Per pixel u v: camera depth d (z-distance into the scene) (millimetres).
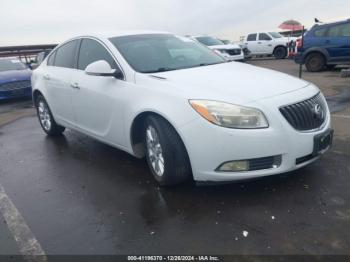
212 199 3416
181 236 2896
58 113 5523
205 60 4547
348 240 2684
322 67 13008
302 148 3203
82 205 3553
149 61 4164
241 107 3107
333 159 4164
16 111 9242
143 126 3869
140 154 4074
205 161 3199
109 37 4570
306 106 3330
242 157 3096
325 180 3639
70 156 5047
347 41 12234
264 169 3156
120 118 4008
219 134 3094
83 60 4816
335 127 5453
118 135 4152
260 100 3168
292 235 2791
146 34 4797
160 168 3650
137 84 3816
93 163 4680
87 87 4508
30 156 5223
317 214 3047
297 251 2602
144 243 2848
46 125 6125
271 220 3008
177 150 3412
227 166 3154
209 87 3391
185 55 4539
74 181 4148
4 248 2961
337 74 12039
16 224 3312
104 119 4340
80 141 5742
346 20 12352
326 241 2689
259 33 23422
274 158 3154
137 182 3951
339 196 3316
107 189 3855
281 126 3109
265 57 24953
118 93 3994
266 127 3084
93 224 3186
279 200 3307
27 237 3082
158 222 3121
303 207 3168
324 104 3678
